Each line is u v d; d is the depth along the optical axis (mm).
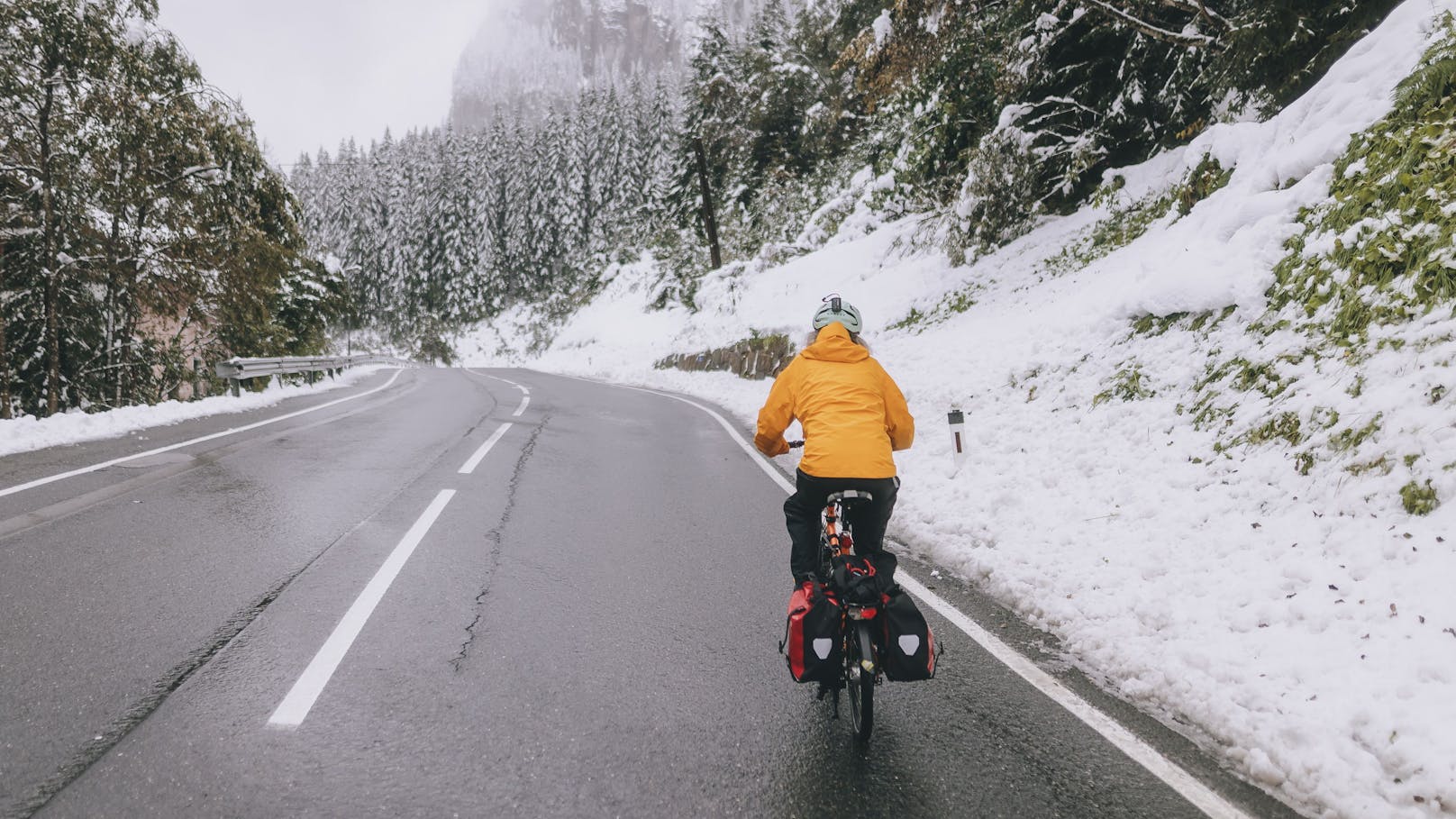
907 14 15000
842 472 3275
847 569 3152
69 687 3271
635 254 57062
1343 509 4398
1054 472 6688
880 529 3457
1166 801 2793
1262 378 5988
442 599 4496
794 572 3479
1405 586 3682
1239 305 7168
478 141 82188
